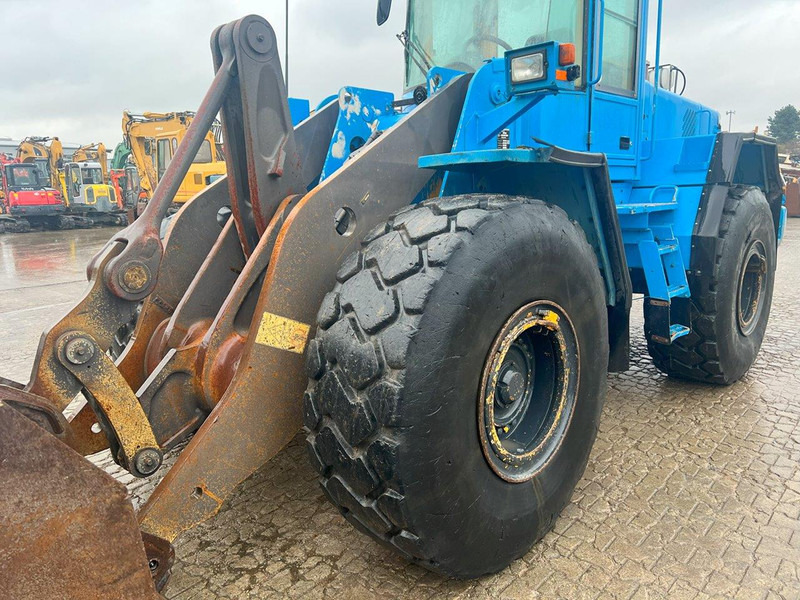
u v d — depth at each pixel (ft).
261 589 6.45
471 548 5.92
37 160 72.54
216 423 5.64
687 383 12.52
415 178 7.20
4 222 64.64
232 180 6.63
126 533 4.45
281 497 8.32
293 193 6.79
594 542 7.12
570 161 6.58
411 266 5.46
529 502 6.53
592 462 9.07
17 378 14.20
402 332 5.21
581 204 7.63
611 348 8.98
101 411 5.28
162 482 5.43
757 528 7.32
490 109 7.86
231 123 6.46
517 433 6.93
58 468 4.13
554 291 6.51
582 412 7.24
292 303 6.03
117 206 73.77
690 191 11.24
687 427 10.25
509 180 8.03
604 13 9.62
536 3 9.11
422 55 10.96
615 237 7.75
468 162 6.33
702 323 11.07
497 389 6.39
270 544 7.25
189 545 7.26
